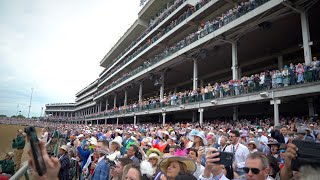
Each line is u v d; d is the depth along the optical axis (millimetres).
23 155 13547
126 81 43281
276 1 15289
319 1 15852
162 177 3926
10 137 34031
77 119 91688
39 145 1521
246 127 15227
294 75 13984
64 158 7656
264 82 15820
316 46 23594
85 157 8945
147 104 33281
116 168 4488
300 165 2414
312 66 13094
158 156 5453
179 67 33281
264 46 25062
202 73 36844
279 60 26062
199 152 4543
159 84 33031
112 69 63625
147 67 34438
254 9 17000
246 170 3039
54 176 1531
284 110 24234
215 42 22312
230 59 29344
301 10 15617
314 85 12750
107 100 64188
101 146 6133
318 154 2340
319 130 10711
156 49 36594
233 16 19047
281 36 22281
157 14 42531
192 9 26375
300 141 2549
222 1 23219
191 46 24078
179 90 46781
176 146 6930
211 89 20922
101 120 64438
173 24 30266
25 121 81188
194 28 28750
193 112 29922
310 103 16875
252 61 29250
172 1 37594
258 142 8609
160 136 11414
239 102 17766
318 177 2213
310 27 21047
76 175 9352
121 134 13781
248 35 22000
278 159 5141
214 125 18984
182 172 3740
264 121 18797
